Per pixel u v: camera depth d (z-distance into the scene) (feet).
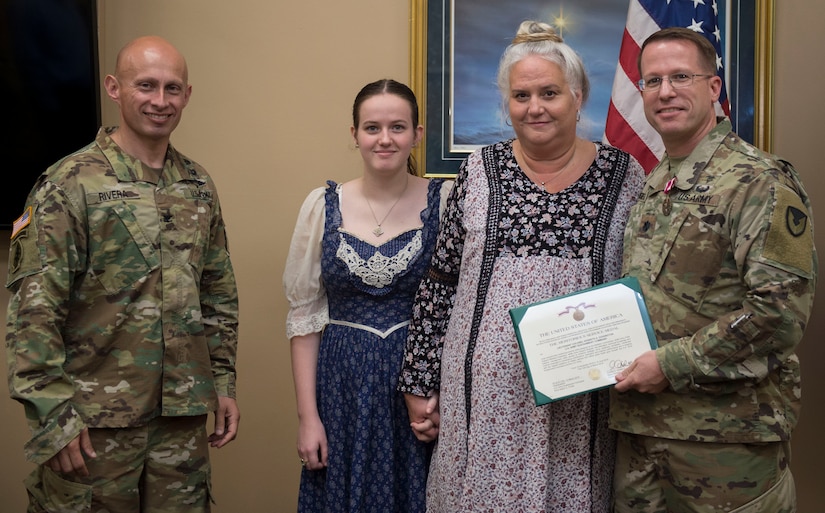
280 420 9.18
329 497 6.91
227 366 7.17
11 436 8.86
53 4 8.39
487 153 6.54
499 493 5.94
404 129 7.04
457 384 6.19
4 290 8.82
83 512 6.07
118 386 6.22
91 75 8.50
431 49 8.89
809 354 8.69
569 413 5.98
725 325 5.27
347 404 6.97
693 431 5.51
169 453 6.48
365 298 7.03
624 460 6.00
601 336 5.62
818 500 8.69
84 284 6.21
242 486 9.21
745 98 8.77
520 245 6.08
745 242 5.30
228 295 7.21
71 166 6.26
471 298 6.20
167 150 6.77
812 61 8.76
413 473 6.89
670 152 5.97
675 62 5.69
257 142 9.11
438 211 7.20
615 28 8.80
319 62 9.08
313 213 7.21
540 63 6.01
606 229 6.07
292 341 7.30
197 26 9.07
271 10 9.08
